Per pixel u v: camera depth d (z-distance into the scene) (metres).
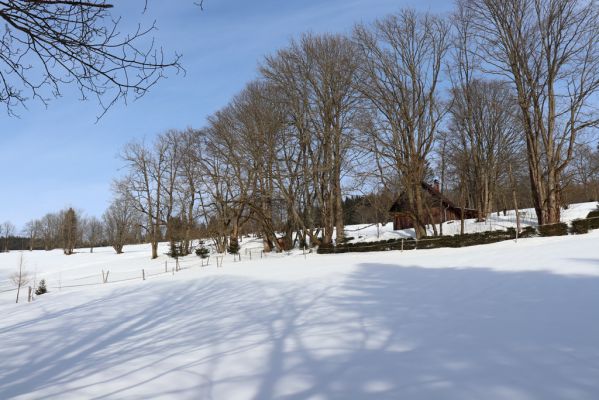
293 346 6.52
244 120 34.31
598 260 11.88
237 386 5.00
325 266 18.83
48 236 99.25
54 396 5.15
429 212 30.55
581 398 3.95
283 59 33.62
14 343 8.48
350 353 5.92
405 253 23.05
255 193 35.09
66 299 16.20
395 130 29.56
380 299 9.84
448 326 6.88
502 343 5.74
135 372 5.90
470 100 37.28
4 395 5.36
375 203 32.84
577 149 32.16
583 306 7.21
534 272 11.21
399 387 4.57
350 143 31.44
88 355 7.18
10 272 43.47
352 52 32.38
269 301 11.06
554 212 25.64
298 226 37.28
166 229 47.03
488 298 8.75
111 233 89.38
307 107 33.25
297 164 35.62
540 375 4.55
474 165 39.38
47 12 3.42
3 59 3.63
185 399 4.72
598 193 53.78
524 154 40.50
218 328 8.40
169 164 46.31
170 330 8.71
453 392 4.32
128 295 15.39
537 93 26.31
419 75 29.45
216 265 28.59
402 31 29.75
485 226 34.06
